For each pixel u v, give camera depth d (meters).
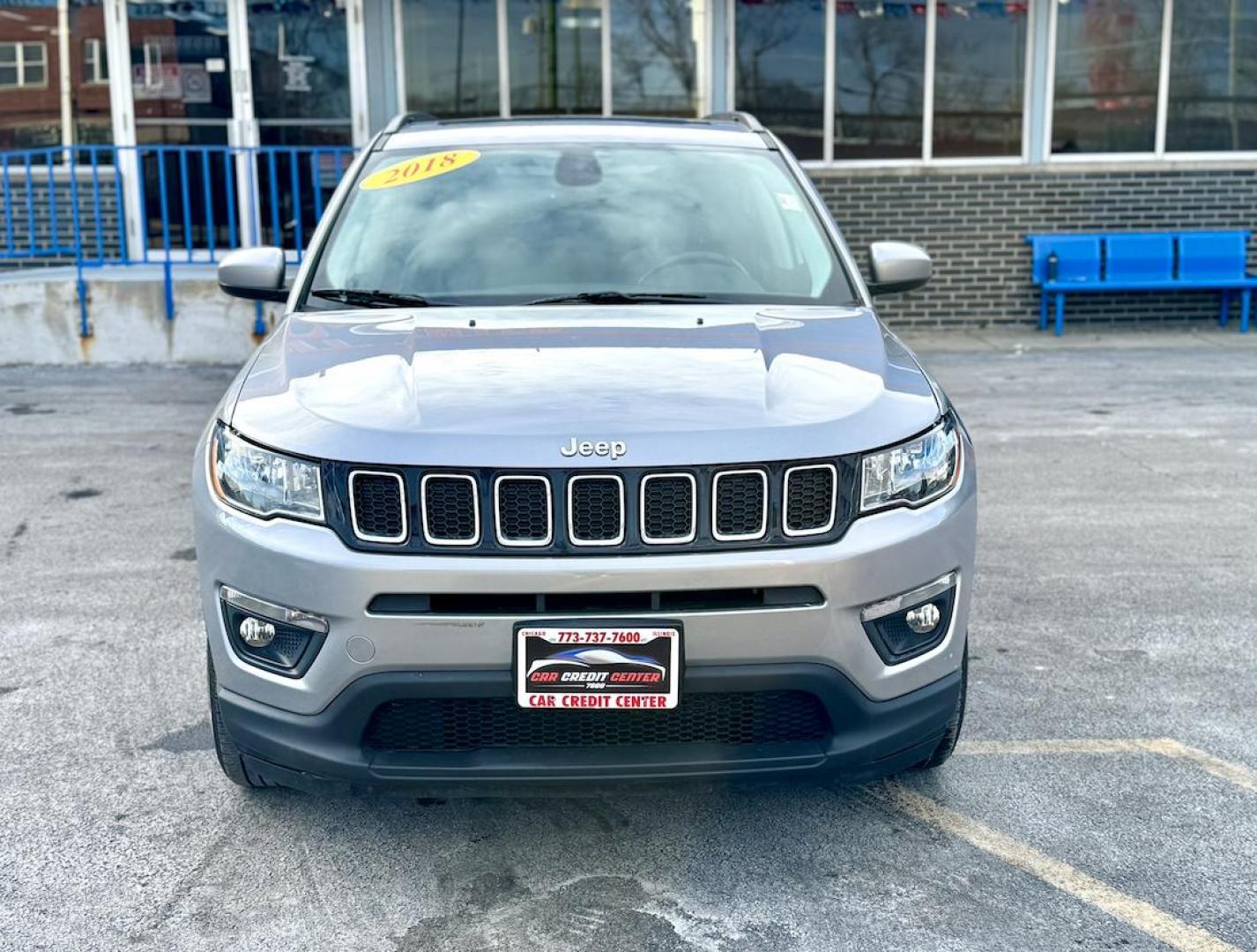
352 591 2.66
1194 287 11.15
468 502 2.69
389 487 2.71
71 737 3.66
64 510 5.98
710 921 2.76
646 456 2.68
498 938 2.71
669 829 3.16
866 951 2.66
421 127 4.58
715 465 2.69
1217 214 11.49
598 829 3.16
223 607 2.87
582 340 3.23
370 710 2.71
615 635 2.63
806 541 2.74
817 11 11.13
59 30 10.90
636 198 4.06
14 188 11.06
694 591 2.68
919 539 2.83
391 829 3.16
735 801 3.30
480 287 3.71
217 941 2.70
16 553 5.36
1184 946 2.68
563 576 2.64
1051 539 5.57
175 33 10.98
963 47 11.24
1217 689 4.01
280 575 2.74
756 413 2.81
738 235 3.94
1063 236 11.30
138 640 4.40
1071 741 3.65
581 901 2.84
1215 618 4.64
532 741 2.77
